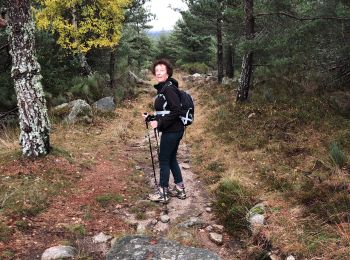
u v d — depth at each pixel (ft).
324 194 16.83
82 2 48.16
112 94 49.47
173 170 19.29
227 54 72.23
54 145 26.35
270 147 24.79
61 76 45.73
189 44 119.75
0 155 22.22
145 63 109.40
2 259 13.12
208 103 44.83
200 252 13.85
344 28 28.50
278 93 38.32
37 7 51.29
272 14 33.63
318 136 25.07
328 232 14.17
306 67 40.11
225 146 26.94
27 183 19.07
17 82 21.24
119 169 23.65
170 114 17.52
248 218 16.28
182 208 18.44
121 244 14.37
